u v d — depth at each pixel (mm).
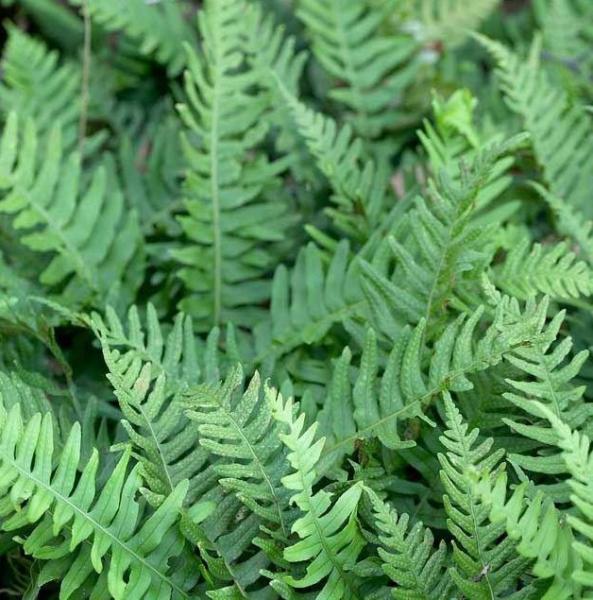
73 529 985
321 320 1191
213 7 1284
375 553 1047
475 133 1259
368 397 1080
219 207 1257
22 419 1055
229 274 1255
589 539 992
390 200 1313
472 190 1093
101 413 1155
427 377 1103
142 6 1456
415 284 1113
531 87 1305
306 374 1171
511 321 1045
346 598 1010
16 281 1222
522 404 1033
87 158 1458
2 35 1682
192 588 1032
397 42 1422
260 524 1030
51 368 1238
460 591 1006
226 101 1275
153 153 1401
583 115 1321
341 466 1103
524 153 1304
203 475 1055
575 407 1045
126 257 1259
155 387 1062
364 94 1409
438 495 1094
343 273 1204
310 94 1528
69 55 1597
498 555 988
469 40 1559
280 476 1024
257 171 1283
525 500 994
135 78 1548
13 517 1000
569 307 1222
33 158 1261
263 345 1194
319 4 1424
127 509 1008
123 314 1232
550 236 1303
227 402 1019
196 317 1240
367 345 1081
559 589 958
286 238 1308
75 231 1255
